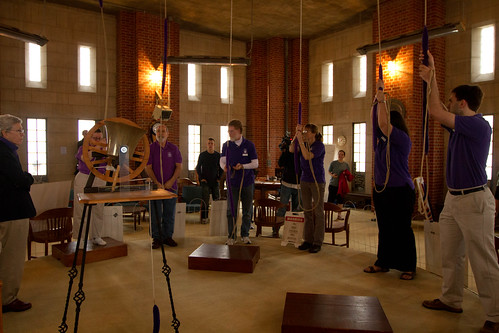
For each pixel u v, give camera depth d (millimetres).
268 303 3129
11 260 2945
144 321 2795
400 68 9445
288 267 4070
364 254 4574
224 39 13648
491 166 8891
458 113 2809
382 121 3527
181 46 12727
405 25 9453
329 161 11297
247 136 14234
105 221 5031
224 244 4934
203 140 13359
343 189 9930
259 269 4004
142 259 4359
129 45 11148
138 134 2469
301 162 4836
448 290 2936
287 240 4980
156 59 11219
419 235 7539
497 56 8719
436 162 9422
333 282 3621
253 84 13883
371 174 11438
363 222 9148
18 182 2879
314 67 13586
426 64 2674
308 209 4773
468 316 2867
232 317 2861
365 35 11836
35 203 5051
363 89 12172
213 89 13531
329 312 2668
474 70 9164
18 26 10039
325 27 12359
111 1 10344
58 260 4289
